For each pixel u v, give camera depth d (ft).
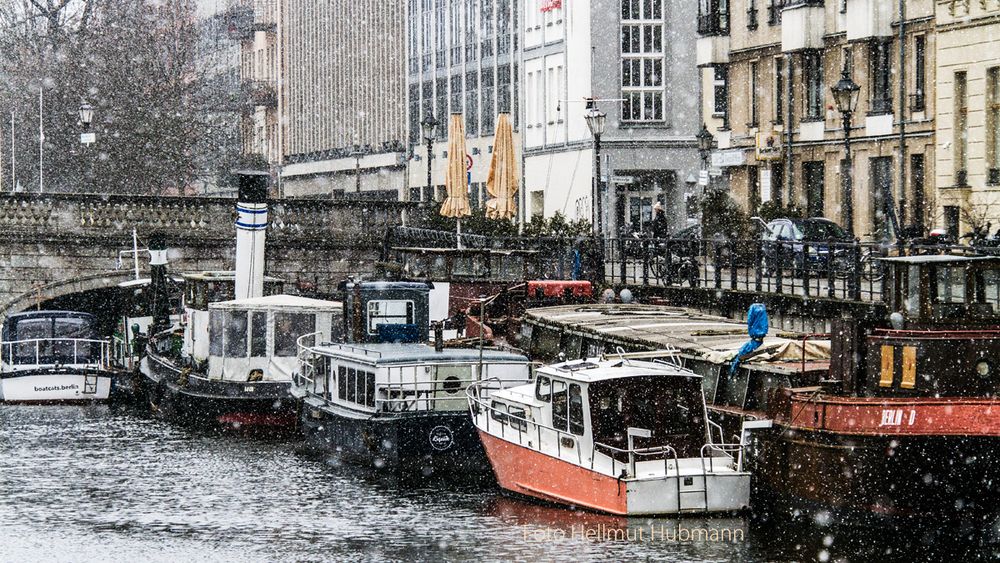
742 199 249.34
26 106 325.21
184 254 211.82
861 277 144.56
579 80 271.49
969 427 102.63
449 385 132.16
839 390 109.29
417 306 149.28
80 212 208.23
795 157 234.99
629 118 266.57
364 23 387.34
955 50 197.16
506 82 307.17
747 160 245.45
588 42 267.18
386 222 217.97
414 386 131.23
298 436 155.12
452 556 104.58
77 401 184.24
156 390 174.91
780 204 211.82
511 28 303.27
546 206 288.51
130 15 330.75
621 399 112.78
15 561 106.83
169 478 134.10
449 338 156.15
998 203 190.08
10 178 333.62
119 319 215.92
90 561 106.63
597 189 188.75
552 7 281.13
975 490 103.60
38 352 190.70
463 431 128.26
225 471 136.67
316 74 425.28
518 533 109.91
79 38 330.95
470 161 264.31
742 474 110.22
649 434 112.88
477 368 132.26
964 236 155.53
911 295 108.99
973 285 108.47
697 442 113.70
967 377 105.70
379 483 129.59
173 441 154.20
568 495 115.03
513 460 120.98
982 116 193.06
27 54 331.98
